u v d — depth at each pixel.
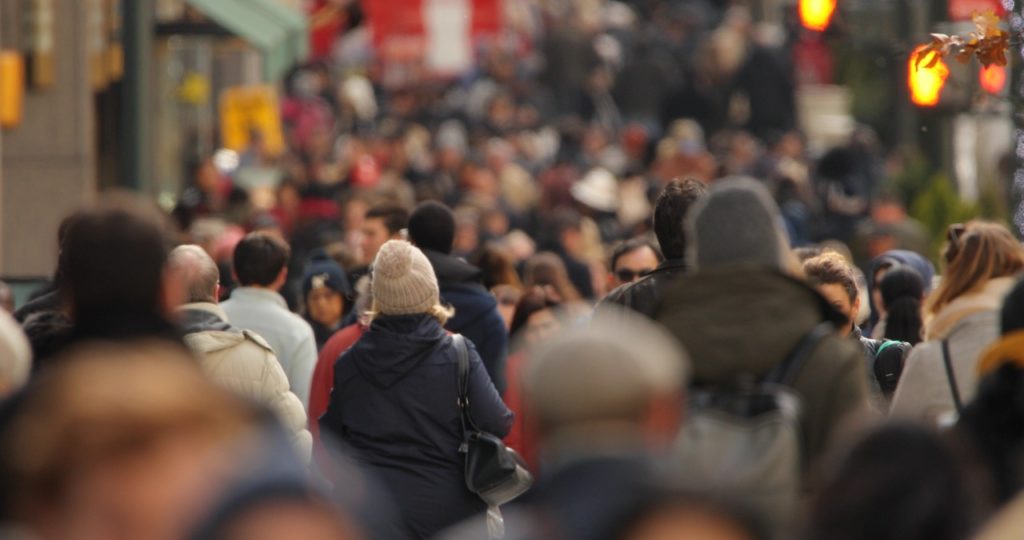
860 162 55.50
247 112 56.62
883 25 44.50
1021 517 8.85
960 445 9.45
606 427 9.67
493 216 47.41
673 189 16.94
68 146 43.22
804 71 88.00
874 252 39.97
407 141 78.06
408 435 19.23
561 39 88.69
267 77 47.38
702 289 13.38
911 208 48.62
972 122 55.19
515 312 25.16
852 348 13.38
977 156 53.97
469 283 22.72
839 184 54.50
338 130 85.12
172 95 55.25
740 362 13.16
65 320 15.57
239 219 44.62
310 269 26.09
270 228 33.28
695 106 85.75
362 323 21.27
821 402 13.14
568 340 9.84
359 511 8.99
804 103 86.50
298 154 77.12
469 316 22.55
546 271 28.09
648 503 8.20
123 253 12.42
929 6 44.47
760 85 82.62
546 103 88.62
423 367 19.27
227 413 8.02
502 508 20.56
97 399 7.87
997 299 15.91
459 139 82.50
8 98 38.03
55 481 7.90
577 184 59.84
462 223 45.00
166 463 7.87
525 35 97.31
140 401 7.87
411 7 76.25
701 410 12.84
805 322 13.31
